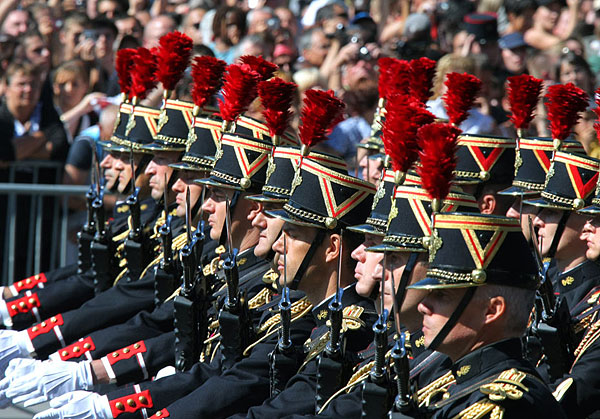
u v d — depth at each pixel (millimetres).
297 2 50812
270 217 20453
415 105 16297
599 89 19781
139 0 49438
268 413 17734
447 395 15617
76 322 24984
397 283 16609
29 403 22047
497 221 14656
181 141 26188
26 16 45438
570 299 20109
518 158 21031
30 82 37594
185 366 21531
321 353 17703
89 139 37438
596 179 19609
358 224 19078
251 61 22766
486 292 14625
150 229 27438
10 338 24906
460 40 38062
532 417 13992
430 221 16328
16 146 37344
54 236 36500
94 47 43250
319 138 19188
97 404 20203
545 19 40656
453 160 14906
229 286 19953
